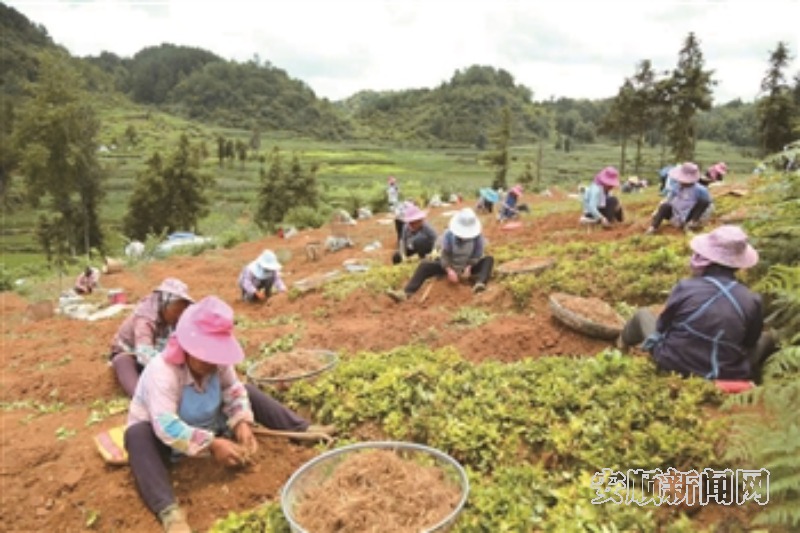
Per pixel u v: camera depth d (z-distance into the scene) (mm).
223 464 4477
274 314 9305
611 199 12594
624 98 42562
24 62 113062
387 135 146500
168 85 167000
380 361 5820
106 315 10336
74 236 35312
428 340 7051
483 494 3855
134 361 6180
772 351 4969
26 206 58250
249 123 147375
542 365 5355
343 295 9086
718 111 111562
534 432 4426
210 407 4496
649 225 10977
